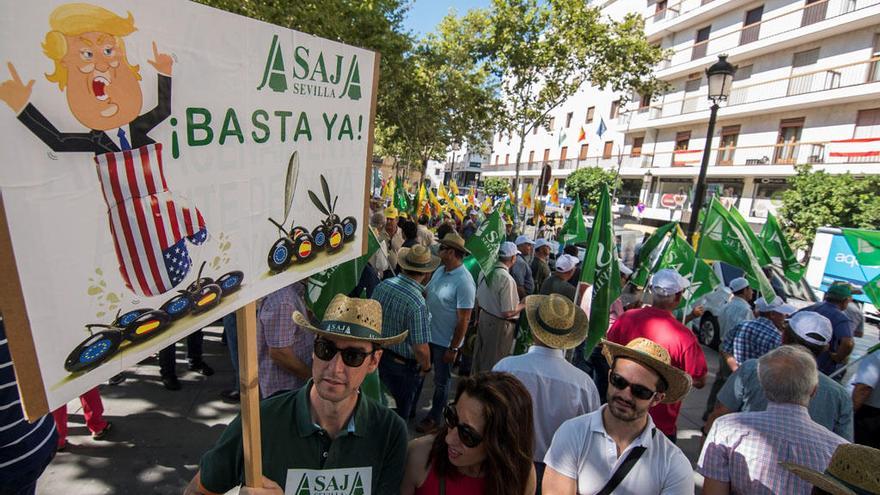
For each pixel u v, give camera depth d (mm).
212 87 1251
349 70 1792
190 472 3436
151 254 1140
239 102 1346
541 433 2691
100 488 3174
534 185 41438
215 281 1333
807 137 21641
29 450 1731
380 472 1758
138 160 1088
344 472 1683
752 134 24062
